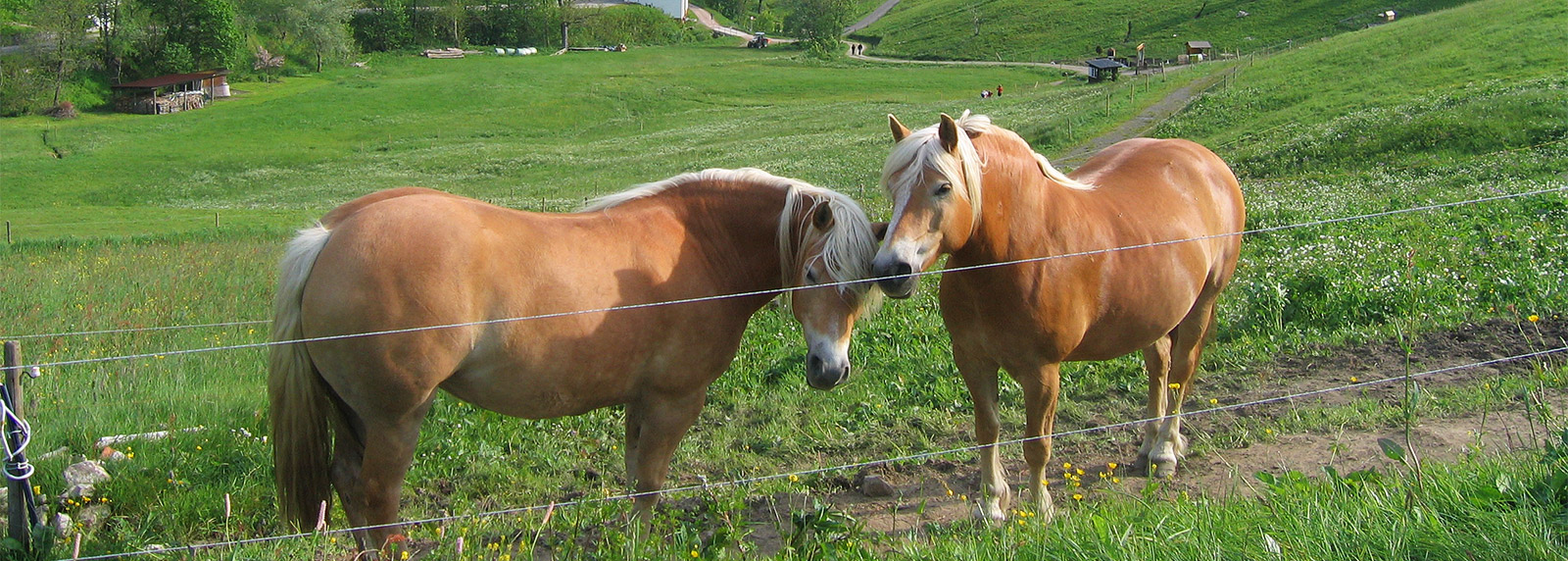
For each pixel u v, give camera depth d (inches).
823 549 179.6
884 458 270.4
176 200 1752.0
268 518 229.9
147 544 209.6
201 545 202.4
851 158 1610.5
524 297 182.2
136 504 231.6
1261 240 502.6
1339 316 355.6
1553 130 882.8
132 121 2687.0
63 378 331.9
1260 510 169.0
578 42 4503.0
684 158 1882.4
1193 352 260.2
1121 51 3299.7
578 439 283.4
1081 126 1644.9
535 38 4471.0
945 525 222.1
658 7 5270.7
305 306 177.0
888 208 760.3
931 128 189.5
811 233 200.7
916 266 180.1
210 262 721.0
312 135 2481.5
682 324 200.2
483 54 4148.6
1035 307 200.8
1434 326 339.6
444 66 3752.5
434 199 185.3
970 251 198.5
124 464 245.0
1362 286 365.1
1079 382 317.1
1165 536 157.3
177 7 3213.6
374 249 174.6
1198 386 310.2
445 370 178.7
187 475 244.8
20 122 2652.6
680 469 268.4
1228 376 316.8
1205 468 248.2
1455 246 432.1
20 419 193.6
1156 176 248.4
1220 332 357.7
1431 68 1466.5
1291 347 335.9
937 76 3245.6
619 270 193.5
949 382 319.6
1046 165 208.2
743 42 4694.9
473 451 271.6
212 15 3228.3
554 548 203.9
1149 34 3408.0
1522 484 156.8
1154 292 225.3
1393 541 142.9
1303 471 233.5
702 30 5093.5
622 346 193.5
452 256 176.2
